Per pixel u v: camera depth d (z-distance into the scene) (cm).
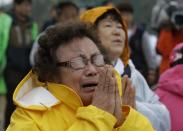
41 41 470
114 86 454
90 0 1752
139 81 627
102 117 443
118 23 631
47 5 2009
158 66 1155
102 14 628
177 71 674
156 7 1155
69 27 468
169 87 665
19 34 1148
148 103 616
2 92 1138
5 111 1073
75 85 462
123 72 620
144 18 1738
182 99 663
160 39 1059
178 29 1051
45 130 448
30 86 468
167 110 610
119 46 623
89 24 479
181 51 684
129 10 1139
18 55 1134
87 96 461
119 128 455
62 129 453
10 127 453
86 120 443
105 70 455
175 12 1060
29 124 446
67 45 464
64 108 459
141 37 1135
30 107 451
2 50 1128
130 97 494
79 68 460
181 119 656
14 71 1130
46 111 455
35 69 470
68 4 1133
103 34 623
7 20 1144
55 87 461
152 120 592
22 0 1150
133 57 1131
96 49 466
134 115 462
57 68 464
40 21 2016
